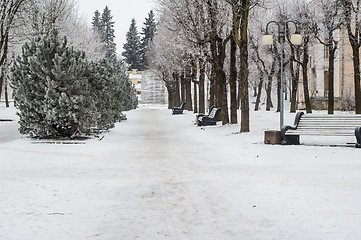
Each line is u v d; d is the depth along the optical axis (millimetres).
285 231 5020
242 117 18406
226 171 9258
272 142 13922
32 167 9703
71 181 8148
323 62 49625
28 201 6473
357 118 13117
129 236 4891
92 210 6059
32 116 15547
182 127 24938
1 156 11320
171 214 5836
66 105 15078
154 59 58375
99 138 16594
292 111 38312
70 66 15141
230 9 22406
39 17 32750
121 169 9609
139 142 15914
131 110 57000
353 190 7031
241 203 6414
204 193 7113
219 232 5020
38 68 15234
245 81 18328
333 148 12516
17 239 4742
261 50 43312
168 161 10898
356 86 26984
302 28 32562
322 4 30328
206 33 23250
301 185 7551
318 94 50281
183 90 56750
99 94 19094
